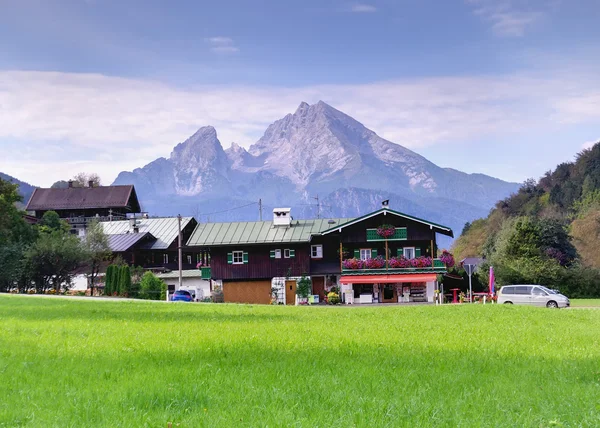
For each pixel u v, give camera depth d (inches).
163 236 3964.1
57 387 503.2
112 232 4089.6
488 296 2519.7
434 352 701.3
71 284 3282.5
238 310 1519.4
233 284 3102.9
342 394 472.7
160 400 455.2
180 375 541.3
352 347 735.1
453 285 3218.5
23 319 1112.2
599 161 5551.2
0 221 3171.8
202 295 3346.5
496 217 5890.8
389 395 475.2
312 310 1614.2
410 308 1727.4
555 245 3388.3
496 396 476.4
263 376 539.2
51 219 4249.5
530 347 761.6
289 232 3132.4
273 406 436.8
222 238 3139.8
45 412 428.8
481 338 854.5
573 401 460.8
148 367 582.6
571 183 5462.6
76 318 1146.0
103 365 597.3
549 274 3019.2
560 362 642.2
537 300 2175.2
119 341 775.1
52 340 780.6
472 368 598.9
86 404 444.1
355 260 2930.6
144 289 2957.7
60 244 3129.9
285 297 3061.0
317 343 772.6
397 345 763.4
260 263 3097.9
